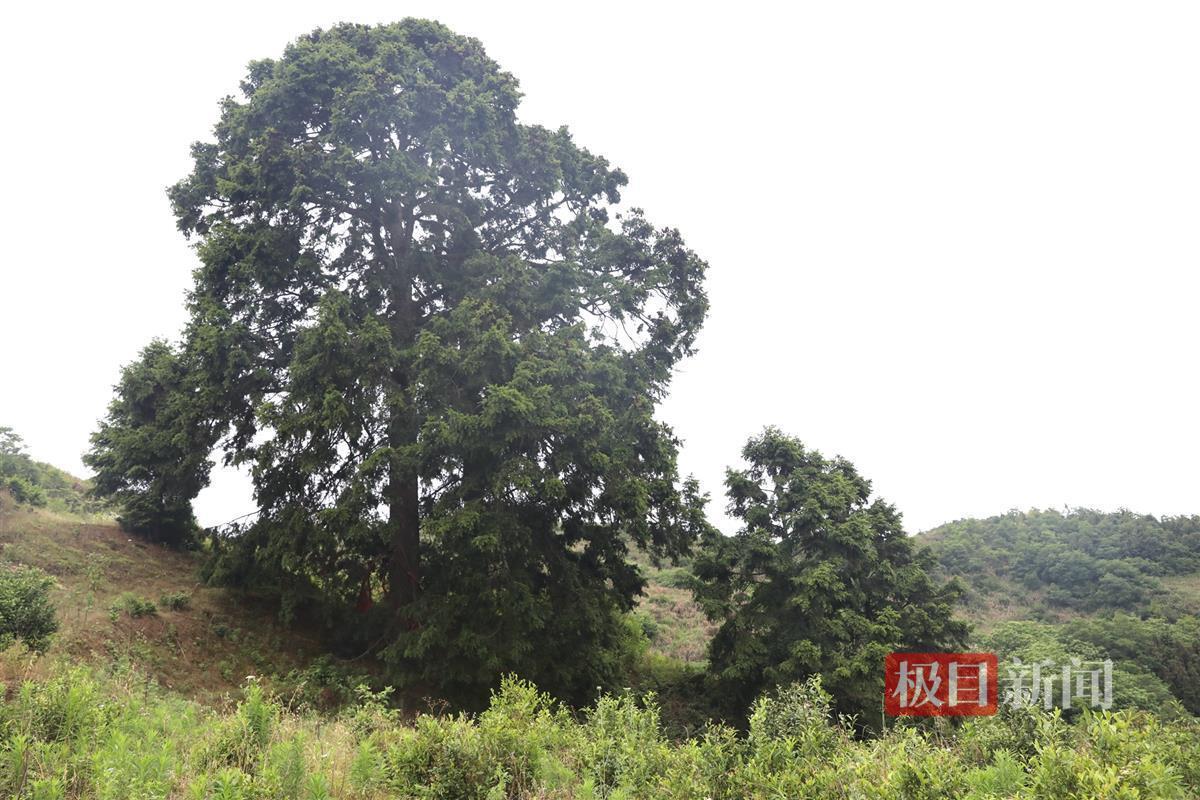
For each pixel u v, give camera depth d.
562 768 7.03
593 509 16.58
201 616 16.44
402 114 17.06
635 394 17.44
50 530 18.59
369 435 16.53
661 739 9.25
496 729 7.23
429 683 15.89
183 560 20.08
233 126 18.61
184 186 19.50
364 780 6.71
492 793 6.43
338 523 15.10
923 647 17.94
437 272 18.53
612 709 9.12
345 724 9.09
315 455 15.89
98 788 5.77
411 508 17.55
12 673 9.13
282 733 7.67
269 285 17.42
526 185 20.02
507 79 19.52
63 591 15.37
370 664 16.92
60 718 7.07
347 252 18.67
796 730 8.19
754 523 19.27
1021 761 6.91
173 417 19.56
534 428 15.12
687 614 33.06
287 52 19.00
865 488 20.42
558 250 20.48
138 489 20.80
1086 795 4.70
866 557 18.45
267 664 15.66
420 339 15.88
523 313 17.39
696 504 18.23
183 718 8.31
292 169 16.95
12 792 5.80
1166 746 6.78
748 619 18.78
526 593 14.84
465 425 14.63
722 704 18.61
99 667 12.05
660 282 19.81
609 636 17.98
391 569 17.55
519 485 14.30
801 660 16.66
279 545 15.71
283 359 18.30
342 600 18.27
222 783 5.68
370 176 17.14
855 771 6.18
